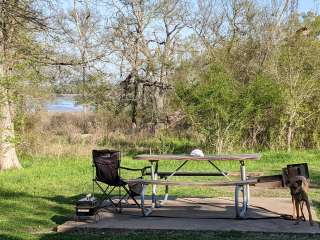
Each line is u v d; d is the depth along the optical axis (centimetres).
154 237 662
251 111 1756
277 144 1848
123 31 2839
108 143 2114
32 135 1827
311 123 1852
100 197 991
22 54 1500
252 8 2406
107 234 687
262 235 667
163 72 2533
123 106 2575
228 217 779
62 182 1197
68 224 741
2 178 1277
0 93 1423
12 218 807
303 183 716
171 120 2161
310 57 1823
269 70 1859
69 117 2359
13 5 1353
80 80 2047
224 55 2077
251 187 1089
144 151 1969
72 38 1653
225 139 1780
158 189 1080
